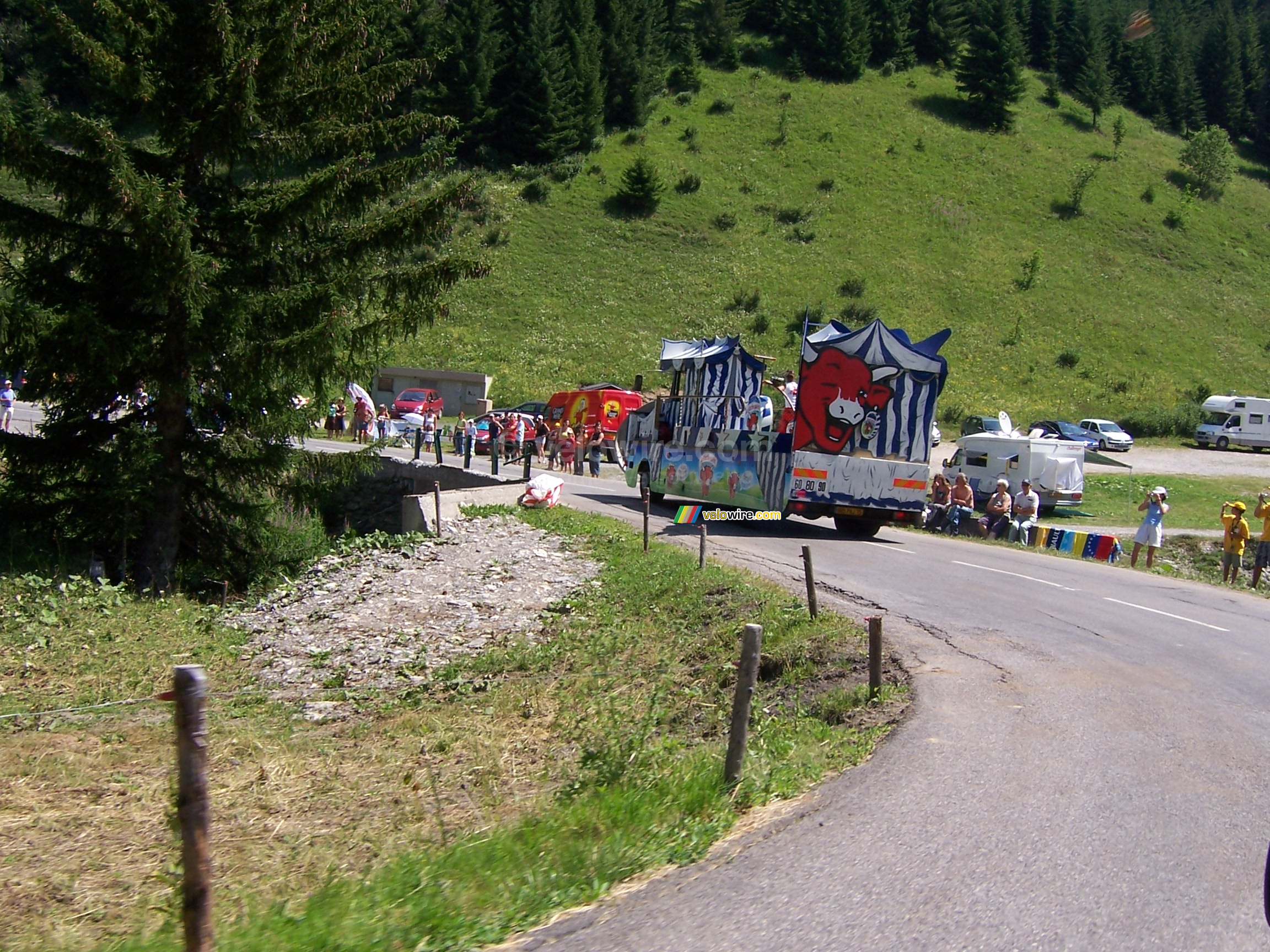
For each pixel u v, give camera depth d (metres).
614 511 24.44
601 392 42.03
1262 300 83.38
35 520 18.98
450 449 42.66
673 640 13.08
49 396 18.33
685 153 98.00
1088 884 5.11
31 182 16.66
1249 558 28.39
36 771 8.44
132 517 18.86
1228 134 115.81
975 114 108.44
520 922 4.75
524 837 6.08
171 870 6.16
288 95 18.84
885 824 5.95
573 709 10.85
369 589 17.11
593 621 14.58
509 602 16.16
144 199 16.31
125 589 17.42
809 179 94.56
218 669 13.01
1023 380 67.69
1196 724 8.20
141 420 19.36
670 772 7.13
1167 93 117.62
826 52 115.62
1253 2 135.88
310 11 18.81
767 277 79.38
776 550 18.84
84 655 12.78
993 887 5.07
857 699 9.10
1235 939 4.55
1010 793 6.50
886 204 91.25
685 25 118.75
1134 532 31.58
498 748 9.76
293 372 18.03
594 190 91.00
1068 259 85.62
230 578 20.31
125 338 17.36
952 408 61.06
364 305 18.53
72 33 17.36
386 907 5.05
